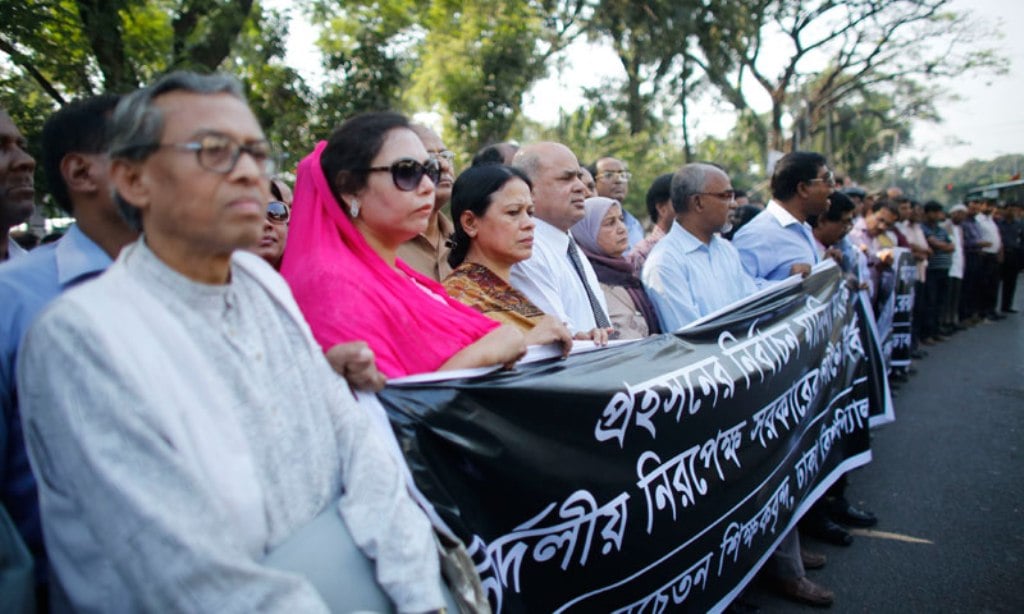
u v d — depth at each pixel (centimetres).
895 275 728
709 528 260
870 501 466
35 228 772
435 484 175
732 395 277
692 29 2069
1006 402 695
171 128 121
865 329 452
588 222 356
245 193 124
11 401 150
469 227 260
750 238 445
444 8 1473
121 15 674
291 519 132
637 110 2311
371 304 180
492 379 197
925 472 513
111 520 108
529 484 196
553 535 202
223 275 132
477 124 1524
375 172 188
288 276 187
